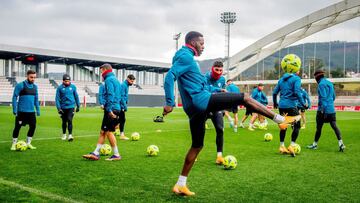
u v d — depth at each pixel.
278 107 8.76
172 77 4.59
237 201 4.56
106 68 7.59
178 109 42.78
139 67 59.94
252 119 15.59
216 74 7.45
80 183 5.38
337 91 61.81
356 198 4.74
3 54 46.00
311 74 63.78
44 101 44.81
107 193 4.85
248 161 7.49
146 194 4.82
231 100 4.55
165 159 7.56
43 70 51.56
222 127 7.12
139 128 15.88
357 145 10.56
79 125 16.92
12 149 8.70
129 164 6.96
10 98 42.66
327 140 11.88
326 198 4.73
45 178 5.68
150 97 58.22
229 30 47.41
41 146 9.44
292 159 7.79
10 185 5.20
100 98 9.55
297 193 4.96
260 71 67.88
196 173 6.23
